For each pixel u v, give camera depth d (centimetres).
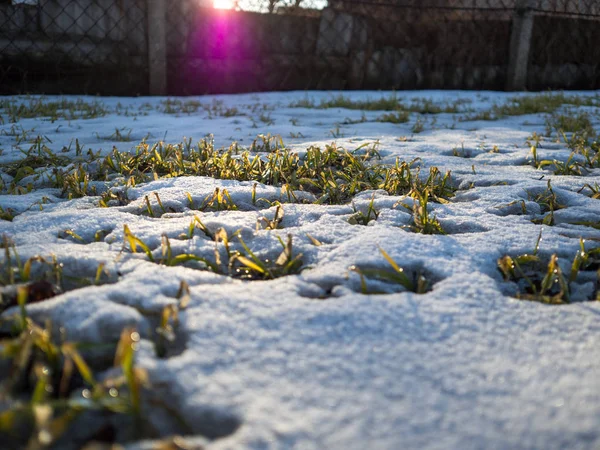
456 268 66
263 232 78
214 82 315
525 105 273
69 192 104
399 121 226
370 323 52
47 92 278
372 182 114
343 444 36
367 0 344
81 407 39
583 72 387
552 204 97
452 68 369
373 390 42
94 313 51
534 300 60
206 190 101
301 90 340
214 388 42
